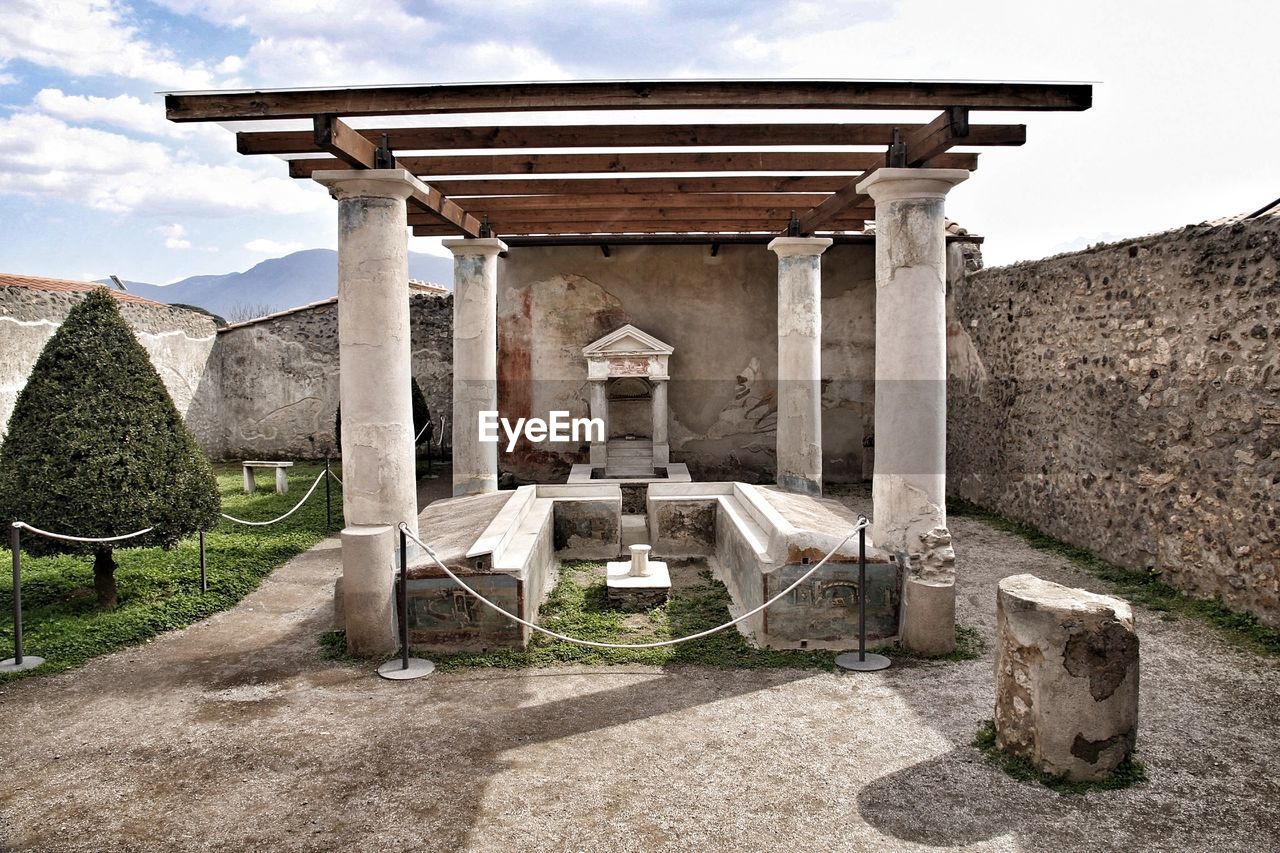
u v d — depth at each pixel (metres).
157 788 3.67
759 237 11.08
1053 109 4.61
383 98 4.55
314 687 4.81
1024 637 3.75
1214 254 5.98
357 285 5.21
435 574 5.29
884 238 5.34
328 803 3.52
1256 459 5.59
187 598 6.43
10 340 10.66
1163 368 6.58
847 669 4.98
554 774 3.75
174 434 6.35
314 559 7.98
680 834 3.27
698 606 6.35
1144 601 6.23
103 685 4.88
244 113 4.57
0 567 7.35
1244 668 4.93
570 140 5.44
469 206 7.92
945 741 4.04
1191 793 3.55
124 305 12.82
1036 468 8.71
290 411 15.39
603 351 10.66
